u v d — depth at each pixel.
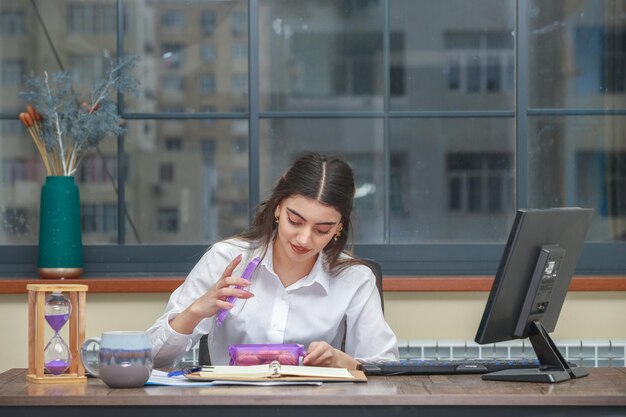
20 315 3.80
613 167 4.10
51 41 4.05
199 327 2.64
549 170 4.10
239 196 4.08
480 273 4.03
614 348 3.80
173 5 4.07
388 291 3.83
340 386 2.17
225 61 4.07
